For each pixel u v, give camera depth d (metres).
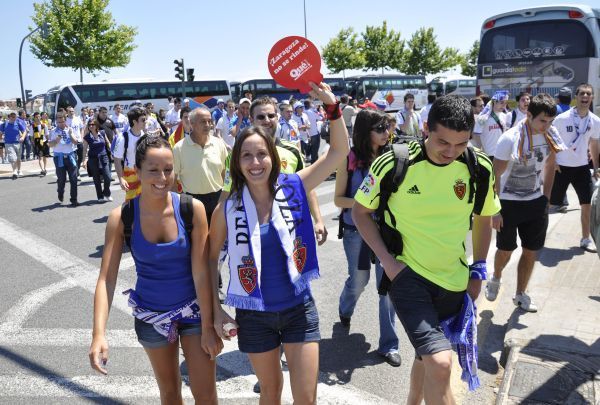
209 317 2.64
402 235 2.66
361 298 5.33
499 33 13.31
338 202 4.02
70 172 10.87
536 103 4.14
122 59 35.84
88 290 5.82
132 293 2.73
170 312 2.65
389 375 3.82
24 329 4.79
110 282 2.64
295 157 3.85
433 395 2.41
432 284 2.62
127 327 4.80
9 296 5.65
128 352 4.31
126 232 2.62
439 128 2.36
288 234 2.59
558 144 4.21
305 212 2.69
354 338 4.43
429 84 41.06
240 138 2.56
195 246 2.65
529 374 3.47
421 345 2.46
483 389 3.59
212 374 2.75
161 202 2.61
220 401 3.54
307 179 2.77
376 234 2.72
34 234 8.48
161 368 2.77
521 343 3.89
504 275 5.57
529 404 3.18
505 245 4.50
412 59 56.44
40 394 3.68
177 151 5.29
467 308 2.67
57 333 4.69
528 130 4.26
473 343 2.70
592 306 4.50
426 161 2.52
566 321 4.22
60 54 33.94
